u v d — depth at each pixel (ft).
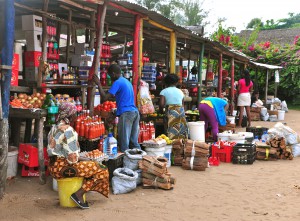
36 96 19.75
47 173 19.54
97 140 20.29
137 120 21.80
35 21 21.43
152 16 27.32
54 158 15.21
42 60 20.11
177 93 26.12
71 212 14.99
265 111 55.67
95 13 26.48
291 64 83.10
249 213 15.78
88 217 14.53
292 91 87.45
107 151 19.93
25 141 22.31
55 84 21.06
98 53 22.45
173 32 32.48
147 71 29.91
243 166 24.88
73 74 22.97
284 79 85.56
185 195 17.98
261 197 18.07
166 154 23.54
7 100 16.08
